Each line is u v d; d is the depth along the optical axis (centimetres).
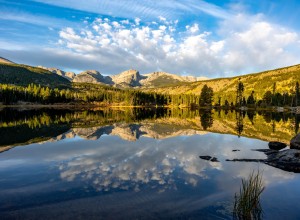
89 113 10344
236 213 1246
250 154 2748
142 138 3797
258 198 1427
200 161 2355
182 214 1222
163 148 2997
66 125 5447
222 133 4506
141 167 2089
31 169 2003
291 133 4544
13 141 3372
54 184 1634
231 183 1716
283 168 2155
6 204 1316
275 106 14838
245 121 6938
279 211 1283
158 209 1273
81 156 2492
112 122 6391
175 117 8512
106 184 1641
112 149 2880
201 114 10269
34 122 6009
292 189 1620
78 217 1176
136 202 1354
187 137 3991
